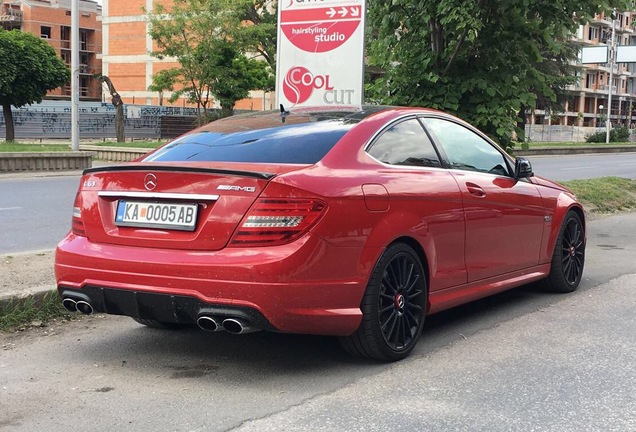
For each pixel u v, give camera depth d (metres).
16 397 3.73
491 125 8.95
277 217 3.70
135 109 41.47
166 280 3.80
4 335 4.85
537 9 8.77
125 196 4.09
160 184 3.96
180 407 3.57
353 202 3.93
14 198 12.52
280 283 3.63
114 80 60.22
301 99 9.03
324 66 8.86
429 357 4.41
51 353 4.51
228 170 3.79
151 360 4.36
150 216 3.99
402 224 4.23
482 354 4.47
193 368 4.21
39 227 9.38
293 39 9.02
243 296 3.64
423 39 9.30
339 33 8.73
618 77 95.00
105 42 60.19
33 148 21.39
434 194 4.52
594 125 92.00
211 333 4.96
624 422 3.39
